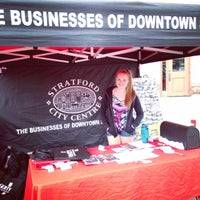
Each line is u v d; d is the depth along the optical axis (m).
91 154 2.33
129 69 3.55
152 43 1.44
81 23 1.30
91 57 3.16
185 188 2.10
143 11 1.40
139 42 1.41
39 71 3.20
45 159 2.13
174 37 1.48
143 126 2.79
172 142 2.48
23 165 2.61
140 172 1.94
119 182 1.88
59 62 3.27
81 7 1.29
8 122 3.14
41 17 1.24
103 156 2.24
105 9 1.33
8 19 1.19
